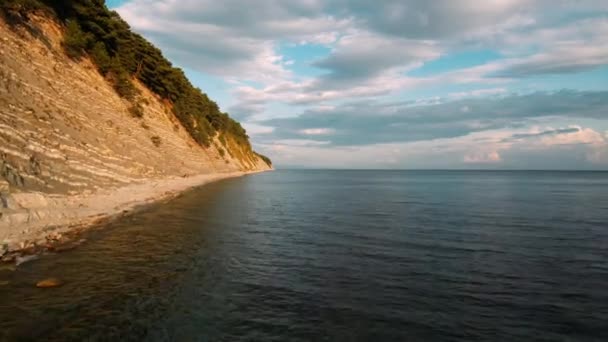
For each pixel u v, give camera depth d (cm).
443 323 955
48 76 3272
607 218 2780
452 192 5641
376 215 2950
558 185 8006
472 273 1387
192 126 8081
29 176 2120
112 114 4431
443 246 1841
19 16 3359
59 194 2333
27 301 1042
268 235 2097
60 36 4112
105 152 3606
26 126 2419
